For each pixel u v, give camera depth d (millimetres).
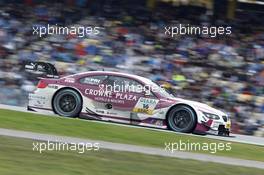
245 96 42031
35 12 48562
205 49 46156
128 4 50312
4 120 26094
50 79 31297
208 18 49812
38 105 31094
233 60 45438
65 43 45625
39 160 18547
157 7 50500
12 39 45812
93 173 17422
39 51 45125
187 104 29781
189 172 18875
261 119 40812
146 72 44469
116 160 19641
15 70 43438
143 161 19922
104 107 30609
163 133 27234
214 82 43250
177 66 44688
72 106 30766
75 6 49562
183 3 49062
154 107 30125
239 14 51375
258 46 46969
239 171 19922
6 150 19516
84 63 44594
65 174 16984
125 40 46562
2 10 48312
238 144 27234
